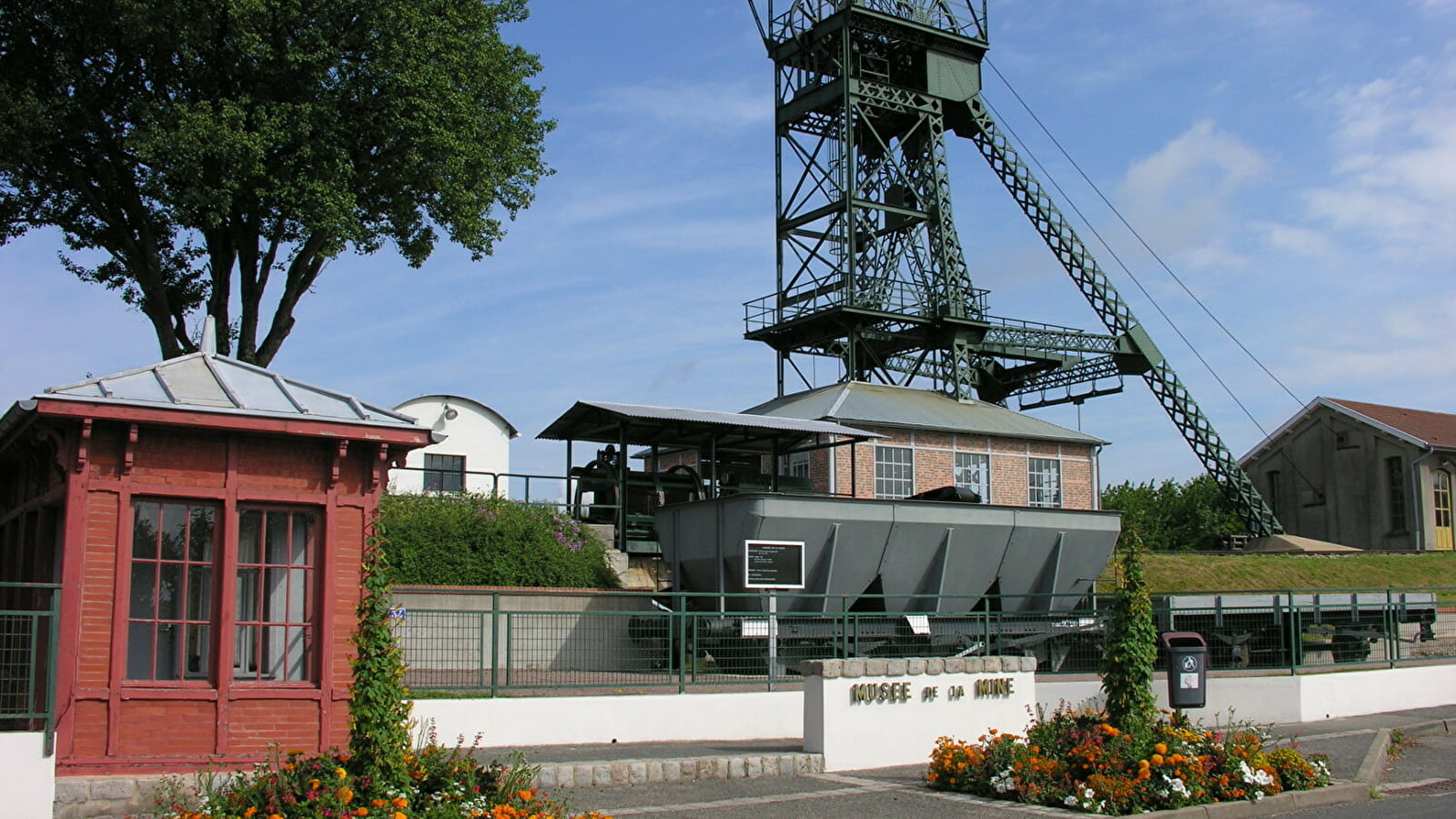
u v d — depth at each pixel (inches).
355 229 1044.5
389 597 422.9
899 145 1770.4
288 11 1002.1
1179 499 2385.6
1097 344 1899.6
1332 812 527.2
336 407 523.5
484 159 1130.0
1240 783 535.2
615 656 759.1
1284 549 1825.8
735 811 497.0
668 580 1104.2
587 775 552.1
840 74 1676.9
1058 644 1024.2
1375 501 2127.2
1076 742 553.6
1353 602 1027.3
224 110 973.2
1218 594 1066.1
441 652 687.7
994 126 1845.5
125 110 1043.9
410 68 1053.2
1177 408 1950.1
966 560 1065.5
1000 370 2058.3
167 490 481.1
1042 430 1565.0
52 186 1052.5
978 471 1481.3
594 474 1211.9
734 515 959.0
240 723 483.2
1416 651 1113.4
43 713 441.7
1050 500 1541.6
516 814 406.9
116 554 469.1
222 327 1116.5
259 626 496.4
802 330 1694.1
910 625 911.7
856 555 999.6
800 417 1406.3
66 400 454.9
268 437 501.7
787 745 670.5
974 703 661.9
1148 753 543.8
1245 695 848.3
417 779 419.8
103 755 458.0
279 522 506.3
